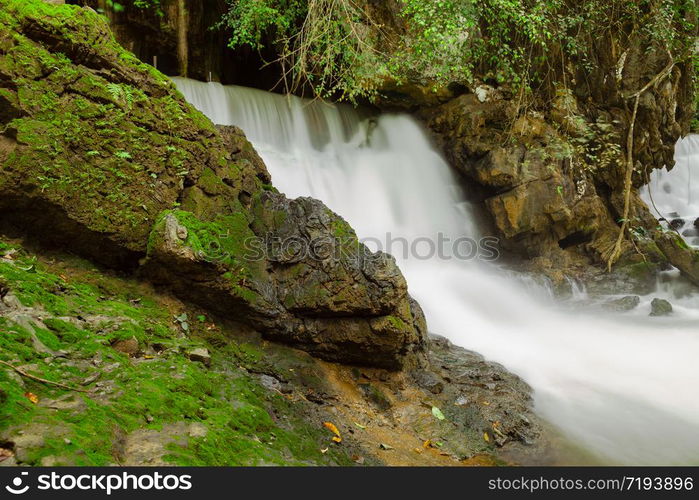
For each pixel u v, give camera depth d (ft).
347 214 32.96
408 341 17.16
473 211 38.42
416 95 37.35
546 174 35.40
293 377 15.60
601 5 36.55
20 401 8.87
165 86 17.52
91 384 10.49
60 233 15.05
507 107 36.40
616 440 16.63
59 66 15.24
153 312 15.12
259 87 40.78
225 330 16.31
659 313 31.24
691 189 50.49
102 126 15.58
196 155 17.56
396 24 34.06
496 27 32.63
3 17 14.66
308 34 28.63
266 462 10.36
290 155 32.76
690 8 37.19
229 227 17.13
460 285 30.89
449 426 15.72
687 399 19.76
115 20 31.24
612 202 39.42
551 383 20.57
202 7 34.01
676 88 40.81
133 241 15.65
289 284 16.99
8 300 11.92
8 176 13.84
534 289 33.50
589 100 38.96
